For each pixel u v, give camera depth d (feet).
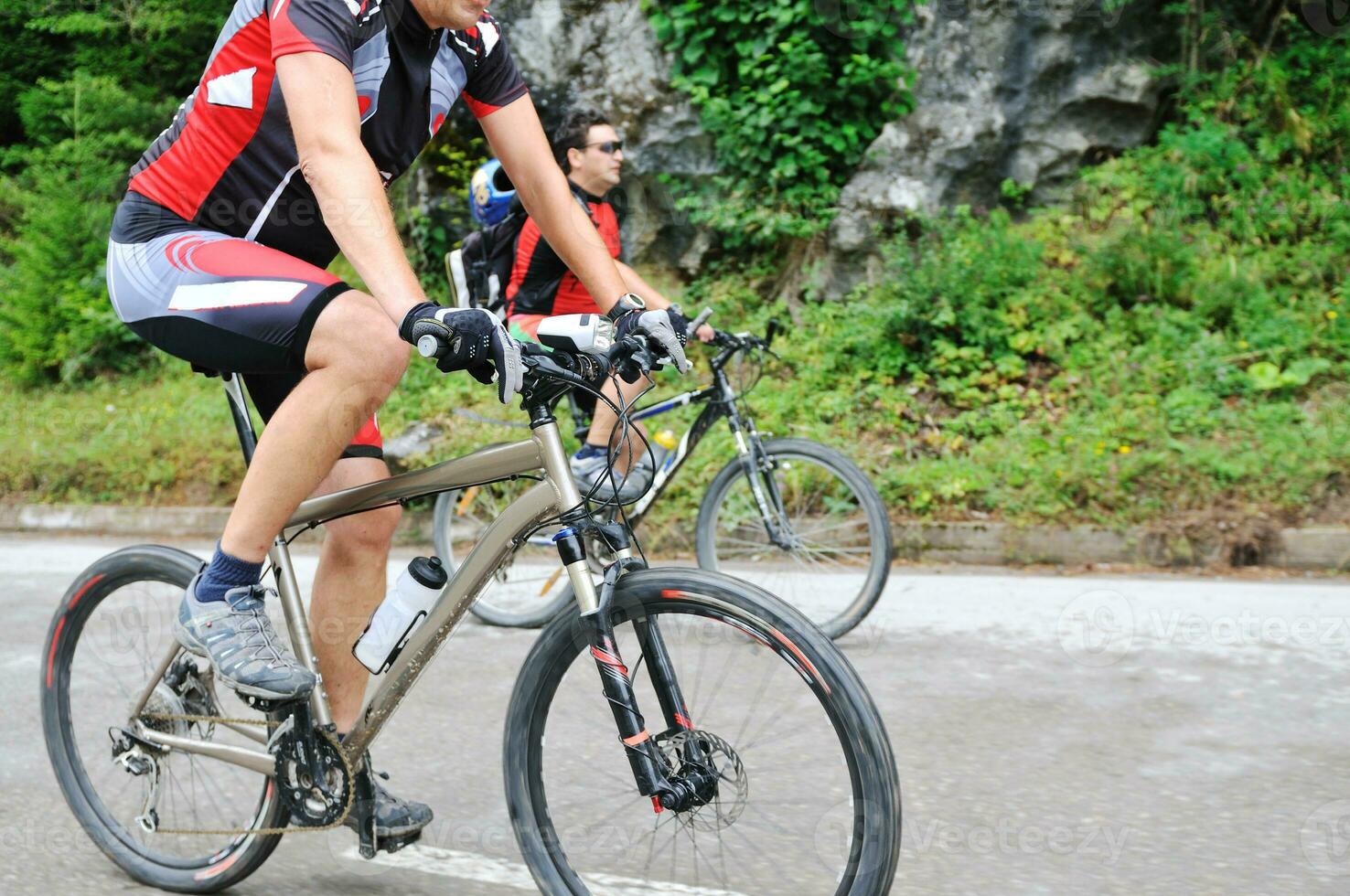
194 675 8.31
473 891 7.93
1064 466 20.01
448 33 7.50
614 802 6.79
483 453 6.86
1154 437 20.80
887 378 23.81
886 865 5.95
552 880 6.91
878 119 27.53
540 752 6.92
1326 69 28.09
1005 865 8.34
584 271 8.02
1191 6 27.58
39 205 31.91
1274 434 20.48
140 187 7.47
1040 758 10.44
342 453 7.45
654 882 6.78
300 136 6.70
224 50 7.18
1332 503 18.86
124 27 34.35
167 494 24.26
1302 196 26.17
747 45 27.27
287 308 6.70
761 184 27.61
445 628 7.01
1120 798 9.53
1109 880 8.08
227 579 6.97
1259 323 23.40
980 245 25.32
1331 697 11.98
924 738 10.99
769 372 24.47
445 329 5.91
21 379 30.53
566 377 6.38
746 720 6.48
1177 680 12.62
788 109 26.86
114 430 26.73
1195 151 26.22
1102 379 22.65
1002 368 23.30
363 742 7.19
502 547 6.82
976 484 19.93
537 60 28.45
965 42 26.96
